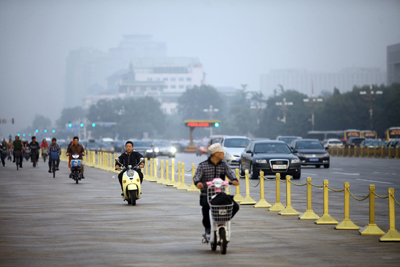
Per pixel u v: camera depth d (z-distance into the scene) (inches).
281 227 1207.6
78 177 2539.4
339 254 913.5
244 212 1466.5
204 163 959.6
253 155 2709.2
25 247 976.3
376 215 1400.1
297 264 836.6
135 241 1038.4
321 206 1593.3
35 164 4101.9
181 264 836.6
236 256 898.1
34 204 1683.1
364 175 2906.0
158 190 2198.6
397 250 949.2
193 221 1301.7
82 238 1070.4
